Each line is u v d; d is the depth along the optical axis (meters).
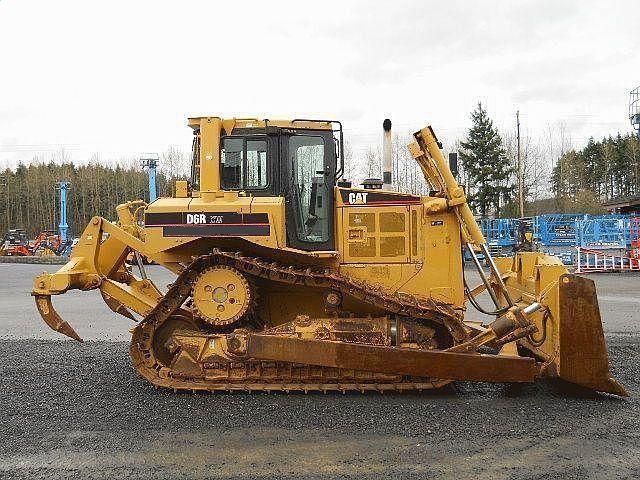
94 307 14.34
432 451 4.64
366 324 6.46
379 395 6.18
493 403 5.89
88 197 70.00
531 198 55.75
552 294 6.07
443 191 6.84
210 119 6.76
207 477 4.21
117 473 4.30
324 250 6.84
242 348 6.27
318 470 4.30
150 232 6.49
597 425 5.21
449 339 6.56
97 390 6.53
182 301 6.58
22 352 8.75
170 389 6.44
